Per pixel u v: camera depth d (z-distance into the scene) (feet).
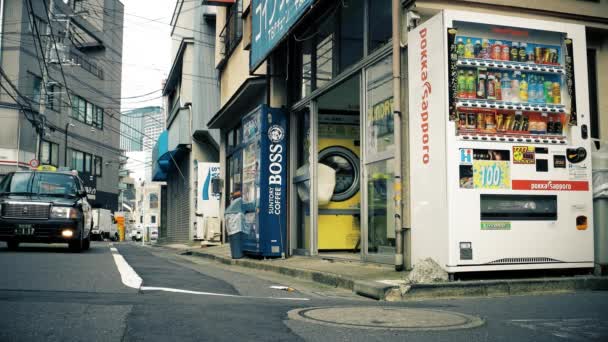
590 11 26.63
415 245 23.04
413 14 24.36
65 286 19.34
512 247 21.36
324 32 35.60
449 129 21.04
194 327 12.74
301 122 40.24
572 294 20.33
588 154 22.82
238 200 40.83
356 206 38.27
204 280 23.88
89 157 159.53
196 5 79.25
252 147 40.29
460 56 21.77
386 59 27.43
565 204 22.30
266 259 37.65
